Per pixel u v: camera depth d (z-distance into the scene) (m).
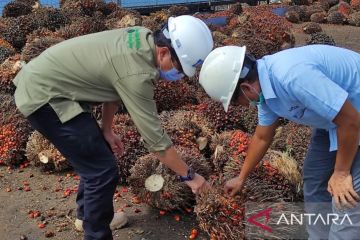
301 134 4.71
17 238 4.12
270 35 9.07
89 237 3.66
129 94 3.17
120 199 4.61
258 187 3.81
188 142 4.93
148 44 3.19
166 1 16.64
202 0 17.84
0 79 6.62
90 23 8.88
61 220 4.37
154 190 4.12
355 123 2.77
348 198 3.03
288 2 18.75
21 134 5.40
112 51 3.21
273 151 4.40
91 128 3.40
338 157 2.96
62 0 12.54
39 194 4.80
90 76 3.29
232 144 4.66
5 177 5.15
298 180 4.10
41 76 3.34
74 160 3.49
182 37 3.15
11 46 8.98
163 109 6.00
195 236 4.03
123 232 4.13
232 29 11.01
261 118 3.31
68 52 3.33
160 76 3.32
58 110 3.33
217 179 3.97
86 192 3.54
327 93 2.72
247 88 2.98
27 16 9.92
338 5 17.94
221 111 5.42
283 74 2.83
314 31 14.03
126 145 4.71
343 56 3.04
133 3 15.81
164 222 4.26
